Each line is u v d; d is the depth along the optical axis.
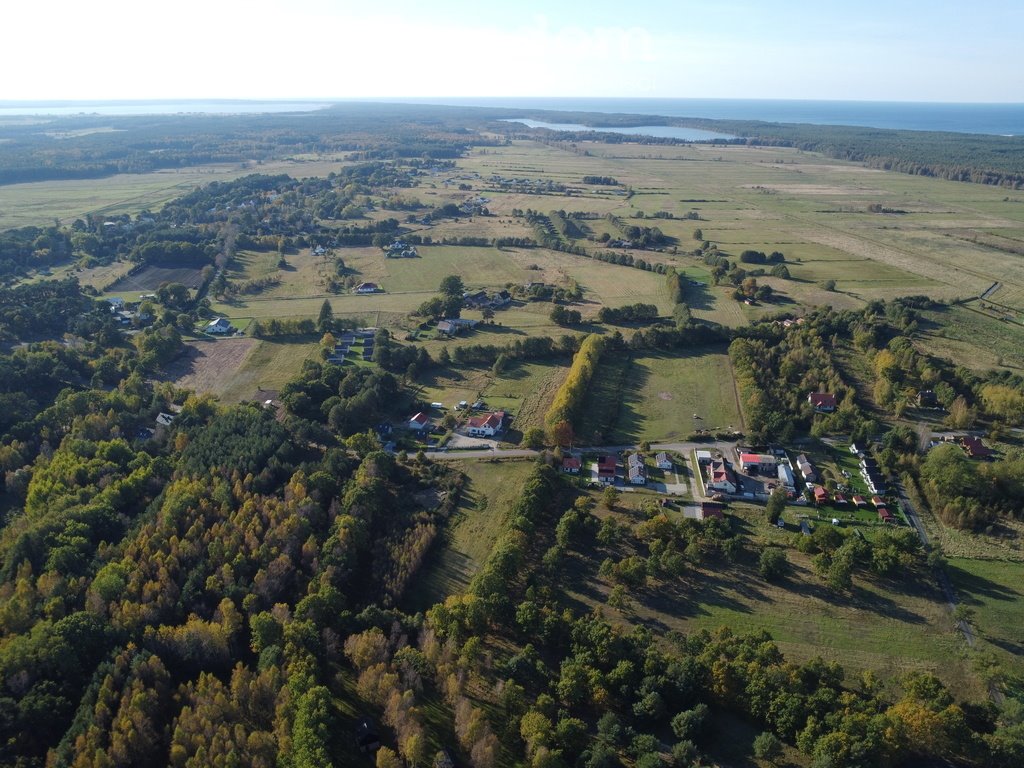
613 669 98.19
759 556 125.81
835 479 150.38
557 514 138.12
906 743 86.31
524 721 89.00
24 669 91.44
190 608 106.81
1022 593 117.12
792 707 89.50
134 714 85.00
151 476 141.25
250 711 90.38
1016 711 89.81
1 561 115.56
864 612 113.12
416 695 95.38
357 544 125.06
